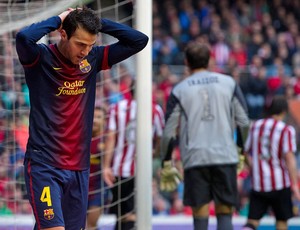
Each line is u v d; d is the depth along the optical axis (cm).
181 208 3041
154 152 2119
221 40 4469
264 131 2253
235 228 2550
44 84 1196
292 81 4006
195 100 1797
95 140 2114
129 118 2086
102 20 1248
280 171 2247
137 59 1686
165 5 4772
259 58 4175
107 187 1973
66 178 1207
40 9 1648
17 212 2230
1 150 2161
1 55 2084
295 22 4984
